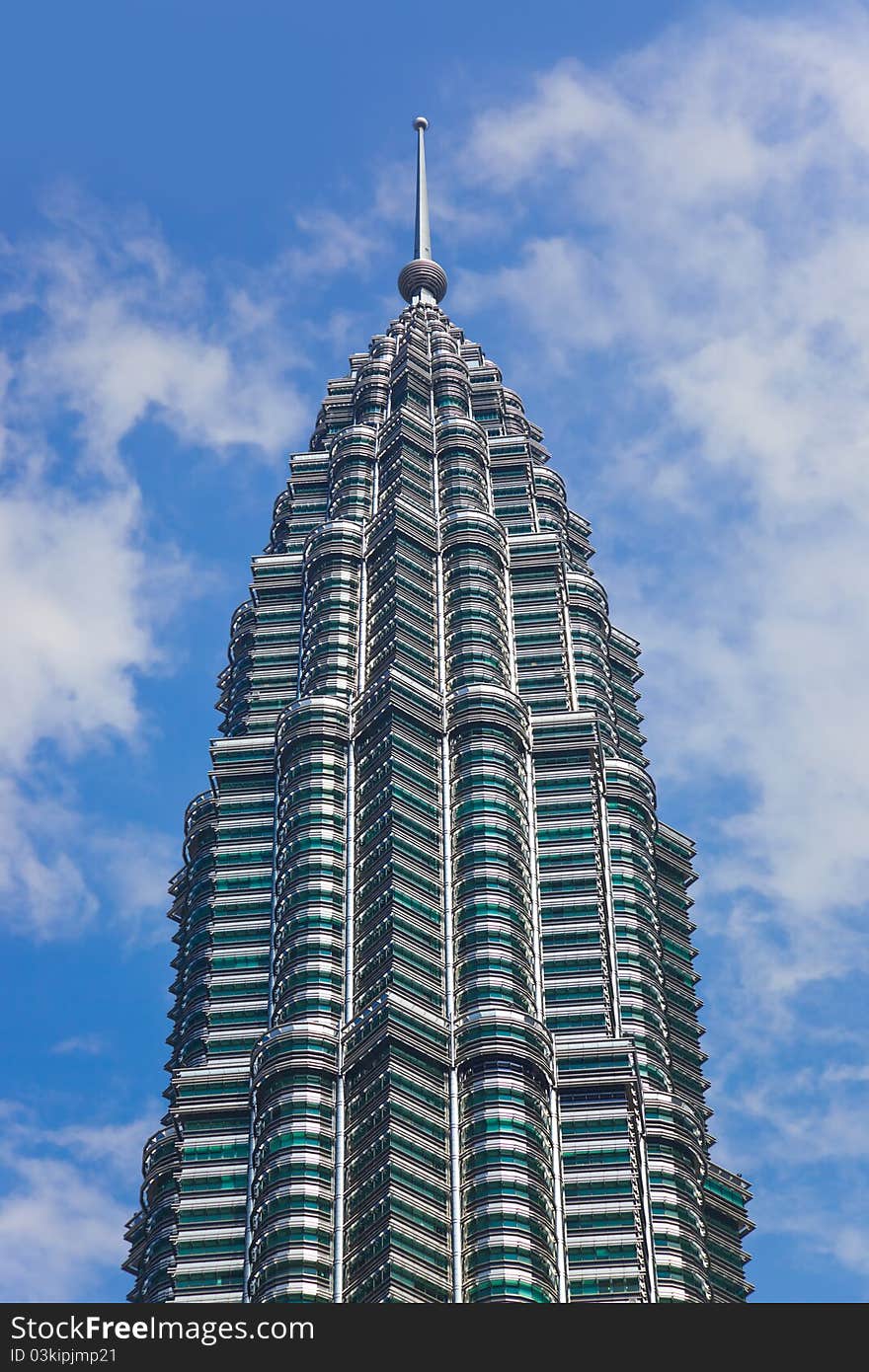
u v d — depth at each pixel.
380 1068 180.00
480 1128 175.50
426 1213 168.25
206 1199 183.88
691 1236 180.50
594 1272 171.50
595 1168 179.50
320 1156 176.38
